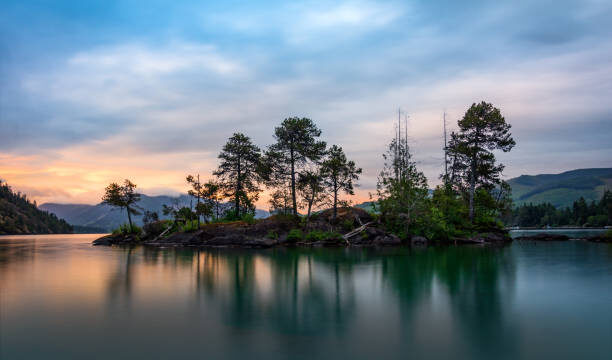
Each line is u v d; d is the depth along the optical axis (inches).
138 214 2630.4
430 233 1894.7
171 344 358.6
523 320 436.5
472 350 338.6
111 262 1126.4
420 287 652.1
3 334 393.1
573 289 621.3
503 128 2011.6
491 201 2236.7
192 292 620.4
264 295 592.7
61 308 506.0
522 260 1067.3
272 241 1865.2
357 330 402.0
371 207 2197.3
